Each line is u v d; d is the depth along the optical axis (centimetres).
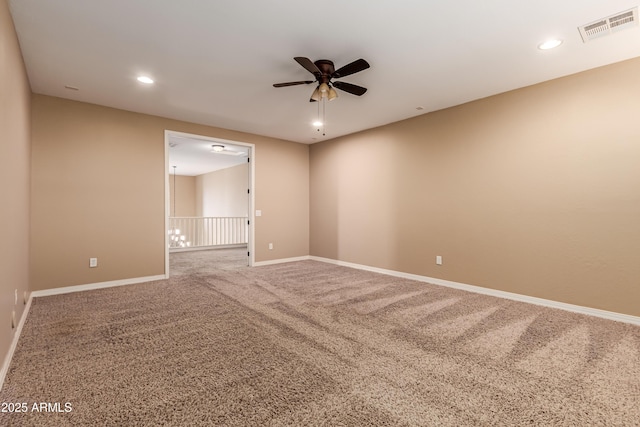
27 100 316
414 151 459
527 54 276
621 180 287
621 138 286
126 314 303
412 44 260
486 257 380
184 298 360
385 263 501
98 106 406
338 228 586
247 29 238
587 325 277
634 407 162
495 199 372
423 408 162
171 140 610
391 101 393
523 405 164
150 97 380
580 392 176
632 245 282
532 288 343
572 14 219
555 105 325
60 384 182
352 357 217
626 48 264
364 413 158
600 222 298
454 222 411
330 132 554
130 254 430
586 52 271
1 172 189
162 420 151
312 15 220
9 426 146
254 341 242
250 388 179
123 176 425
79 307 324
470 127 394
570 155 316
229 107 417
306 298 361
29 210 341
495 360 213
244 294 378
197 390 177
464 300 354
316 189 634
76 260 389
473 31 241
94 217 402
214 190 1097
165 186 462
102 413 156
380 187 509
